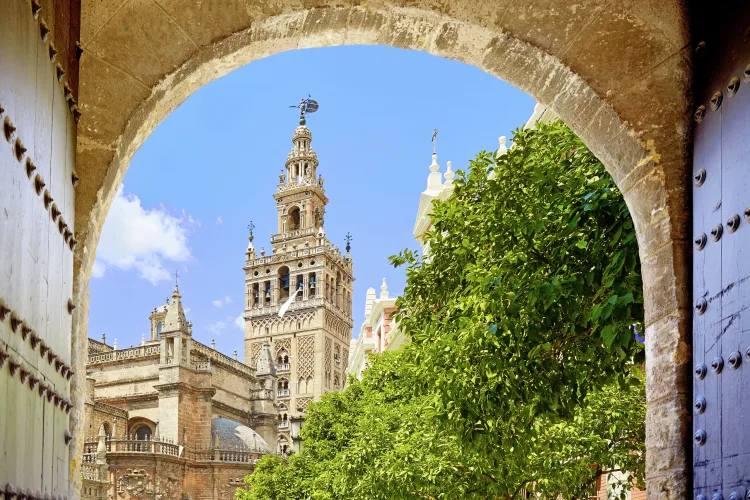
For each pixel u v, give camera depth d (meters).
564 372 10.25
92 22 4.84
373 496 19.69
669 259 4.91
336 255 129.62
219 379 90.25
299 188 128.62
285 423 117.50
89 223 4.72
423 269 13.28
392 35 5.34
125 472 72.81
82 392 4.58
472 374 11.12
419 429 19.38
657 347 4.91
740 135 4.37
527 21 5.14
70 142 4.36
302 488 39.22
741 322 4.14
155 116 5.14
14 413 2.98
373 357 30.80
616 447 15.16
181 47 4.94
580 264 9.53
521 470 14.84
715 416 4.34
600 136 5.41
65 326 4.15
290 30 5.15
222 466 80.38
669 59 5.12
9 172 2.95
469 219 12.75
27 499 3.14
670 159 5.06
